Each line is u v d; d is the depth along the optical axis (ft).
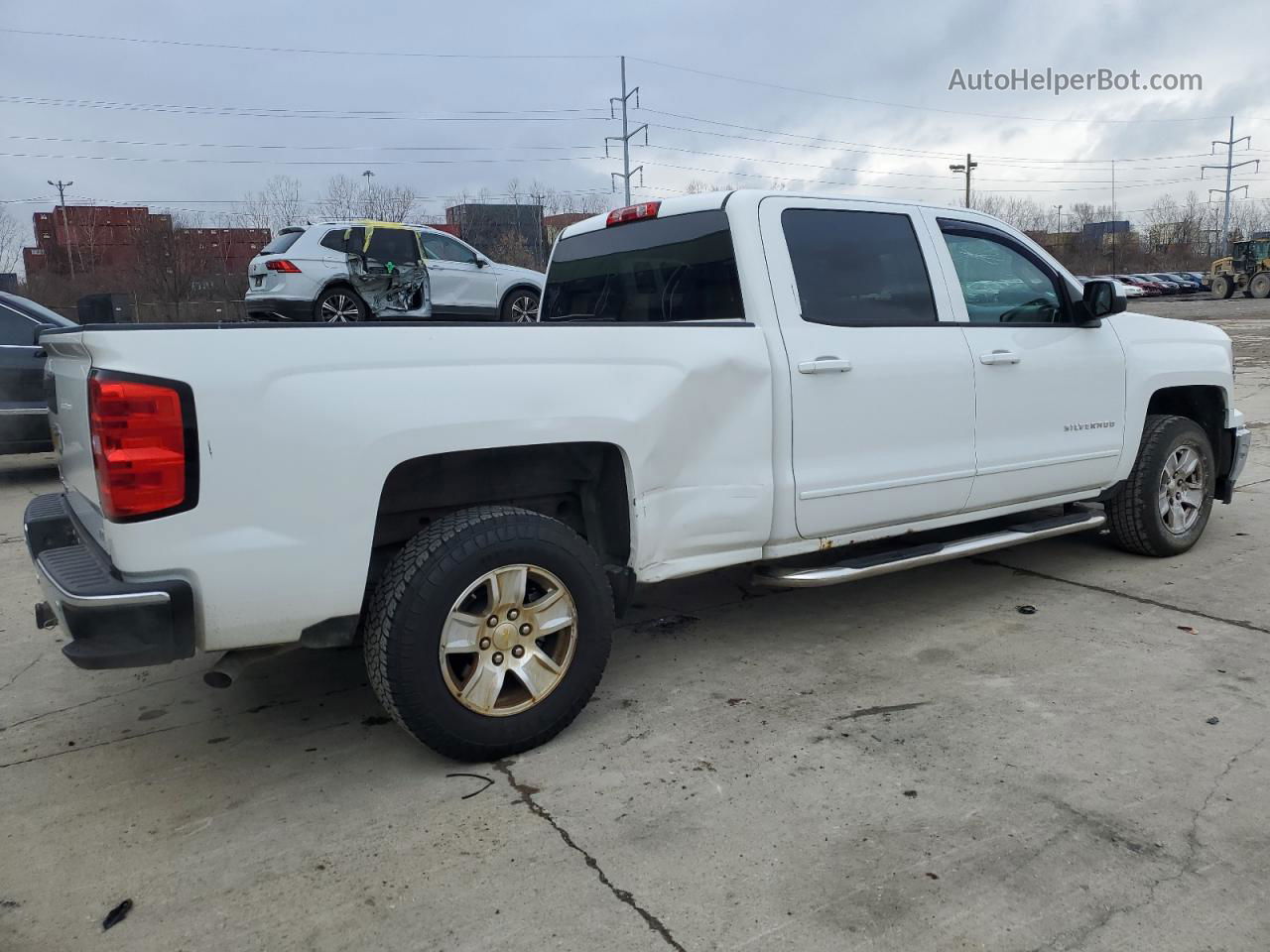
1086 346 15.33
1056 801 9.12
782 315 12.06
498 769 10.07
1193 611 14.51
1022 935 7.27
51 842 8.81
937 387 13.30
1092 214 293.23
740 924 7.44
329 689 12.38
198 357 8.35
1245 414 35.01
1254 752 10.03
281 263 36.73
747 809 9.10
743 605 15.38
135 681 12.69
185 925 7.57
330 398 8.90
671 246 13.24
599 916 7.57
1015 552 18.06
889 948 7.14
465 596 9.61
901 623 14.33
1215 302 128.26
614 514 11.34
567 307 15.72
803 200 12.67
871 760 10.03
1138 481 16.56
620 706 11.54
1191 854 8.25
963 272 14.20
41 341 10.64
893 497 13.07
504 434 9.78
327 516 8.96
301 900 7.86
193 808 9.37
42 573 9.34
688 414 11.12
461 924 7.52
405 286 38.81
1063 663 12.55
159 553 8.34
